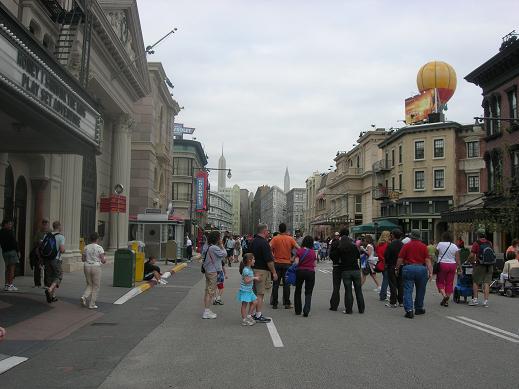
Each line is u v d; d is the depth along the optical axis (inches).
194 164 2883.9
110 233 1255.5
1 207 631.8
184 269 1148.5
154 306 529.0
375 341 352.8
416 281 478.6
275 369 274.1
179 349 325.1
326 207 3597.4
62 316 433.1
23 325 385.4
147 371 270.5
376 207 2600.9
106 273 893.8
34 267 615.5
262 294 432.5
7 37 338.0
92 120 548.1
